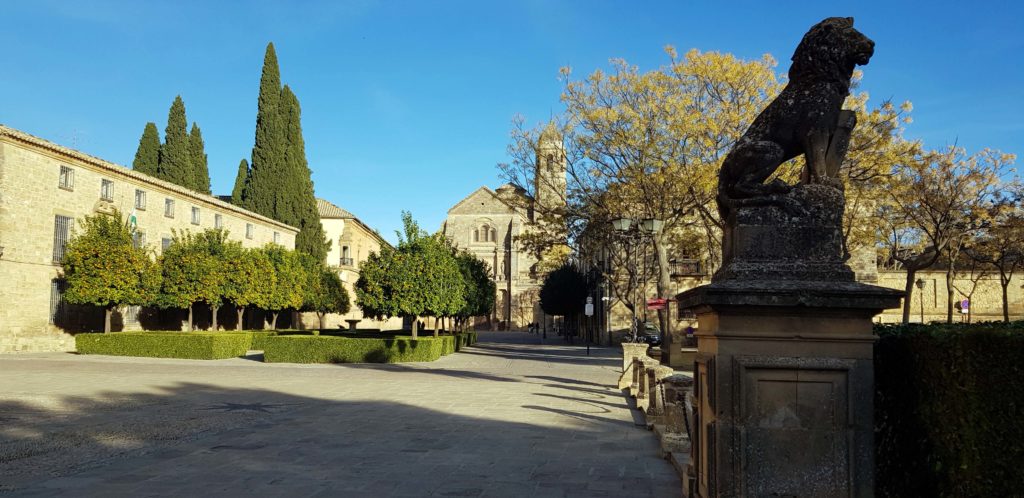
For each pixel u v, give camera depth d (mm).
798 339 4359
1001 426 3551
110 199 35344
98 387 16859
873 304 4254
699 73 23938
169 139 50844
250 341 35719
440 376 21406
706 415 4812
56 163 31703
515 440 9797
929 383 4105
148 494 6629
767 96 23703
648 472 7707
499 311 85500
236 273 34719
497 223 85500
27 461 8211
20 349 29516
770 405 4379
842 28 4852
